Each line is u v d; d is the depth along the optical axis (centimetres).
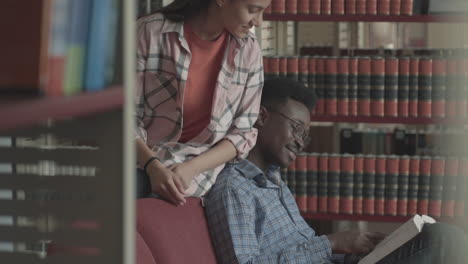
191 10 254
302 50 464
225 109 260
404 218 411
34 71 95
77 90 107
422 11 413
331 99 410
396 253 254
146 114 260
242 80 262
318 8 412
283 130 280
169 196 232
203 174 249
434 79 406
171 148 253
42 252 134
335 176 411
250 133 263
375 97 409
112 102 114
